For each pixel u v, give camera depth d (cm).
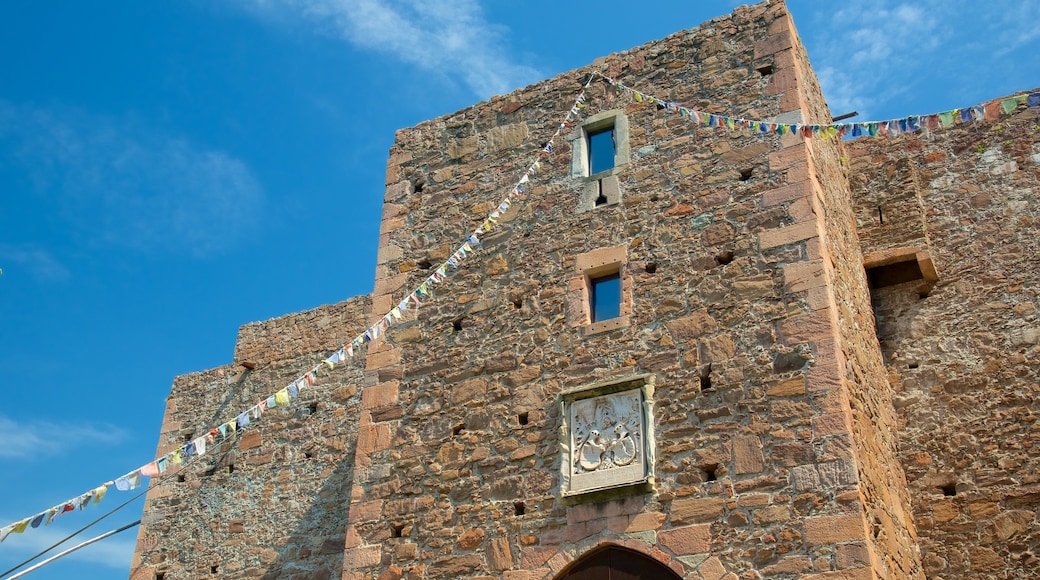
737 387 1157
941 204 1545
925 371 1423
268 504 1797
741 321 1198
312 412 1853
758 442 1113
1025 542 1261
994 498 1301
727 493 1098
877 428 1253
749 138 1333
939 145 1592
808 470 1073
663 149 1388
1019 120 1553
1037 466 1298
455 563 1214
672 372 1204
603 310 1314
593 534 1144
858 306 1340
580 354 1277
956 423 1370
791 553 1038
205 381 2041
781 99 1346
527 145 1516
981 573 1266
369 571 1262
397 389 1386
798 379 1130
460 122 1603
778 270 1214
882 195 1545
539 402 1267
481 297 1399
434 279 1353
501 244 1430
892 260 1481
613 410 1208
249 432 1897
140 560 1853
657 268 1292
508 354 1329
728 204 1294
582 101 1502
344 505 1719
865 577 992
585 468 1188
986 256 1473
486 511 1229
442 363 1374
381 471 1328
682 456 1143
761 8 1434
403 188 1587
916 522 1326
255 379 1981
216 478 1878
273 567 1725
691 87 1423
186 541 1836
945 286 1476
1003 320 1414
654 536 1111
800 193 1253
